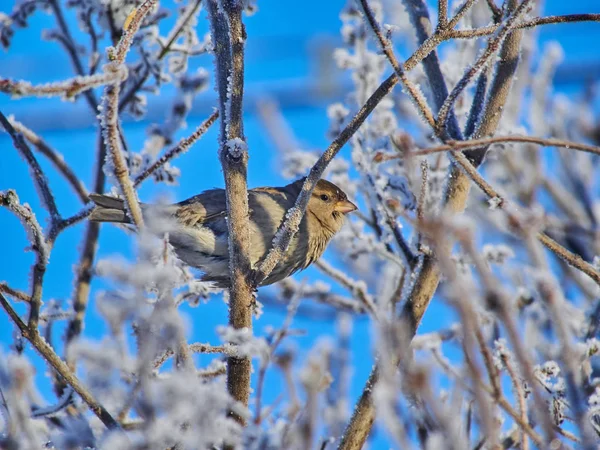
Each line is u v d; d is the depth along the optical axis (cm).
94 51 1063
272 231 1002
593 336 872
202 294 885
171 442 563
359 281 1020
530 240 469
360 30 1090
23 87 507
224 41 740
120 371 602
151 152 1019
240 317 740
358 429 720
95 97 1046
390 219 873
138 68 1045
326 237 1052
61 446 614
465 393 759
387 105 1059
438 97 905
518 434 721
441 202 820
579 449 539
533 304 941
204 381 770
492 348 834
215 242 983
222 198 1002
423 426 628
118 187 588
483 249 999
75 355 553
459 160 685
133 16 623
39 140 1032
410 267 823
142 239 575
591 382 720
